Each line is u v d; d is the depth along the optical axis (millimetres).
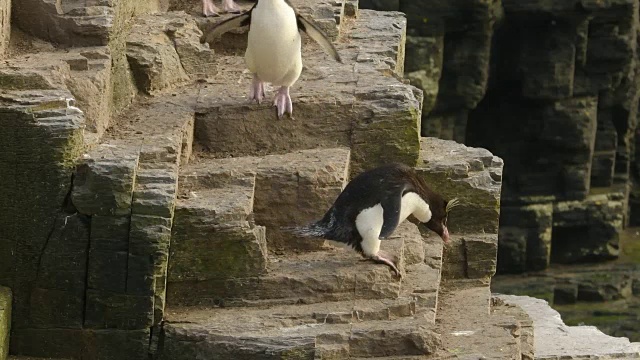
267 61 13867
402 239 13508
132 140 12930
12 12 13992
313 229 12688
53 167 11789
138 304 11828
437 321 13156
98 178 11711
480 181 15266
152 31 15625
